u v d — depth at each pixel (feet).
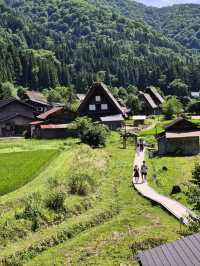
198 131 233.96
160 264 45.80
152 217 118.62
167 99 472.03
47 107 423.23
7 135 336.29
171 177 163.94
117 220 116.57
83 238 104.06
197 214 86.33
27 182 139.95
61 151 211.41
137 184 153.79
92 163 180.45
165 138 228.63
